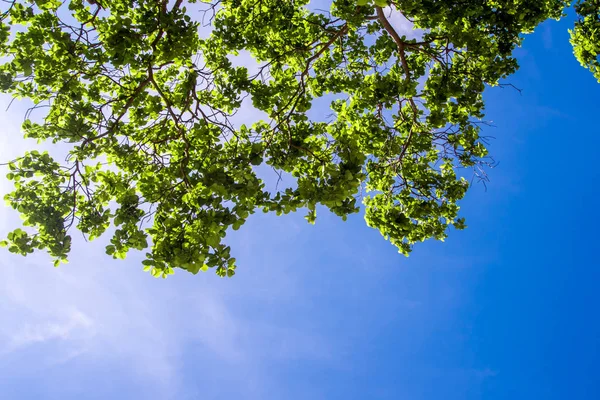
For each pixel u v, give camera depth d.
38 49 5.84
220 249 5.36
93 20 5.99
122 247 5.85
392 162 9.27
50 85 6.24
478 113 8.35
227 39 7.98
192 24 6.29
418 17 7.53
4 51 5.82
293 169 7.79
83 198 6.42
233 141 8.02
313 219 6.25
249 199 6.02
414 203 9.45
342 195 5.49
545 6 8.48
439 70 8.11
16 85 6.06
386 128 8.57
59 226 6.07
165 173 7.00
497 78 8.28
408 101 8.83
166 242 5.52
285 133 7.81
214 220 5.43
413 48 8.11
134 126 7.61
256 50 8.77
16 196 6.07
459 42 7.34
